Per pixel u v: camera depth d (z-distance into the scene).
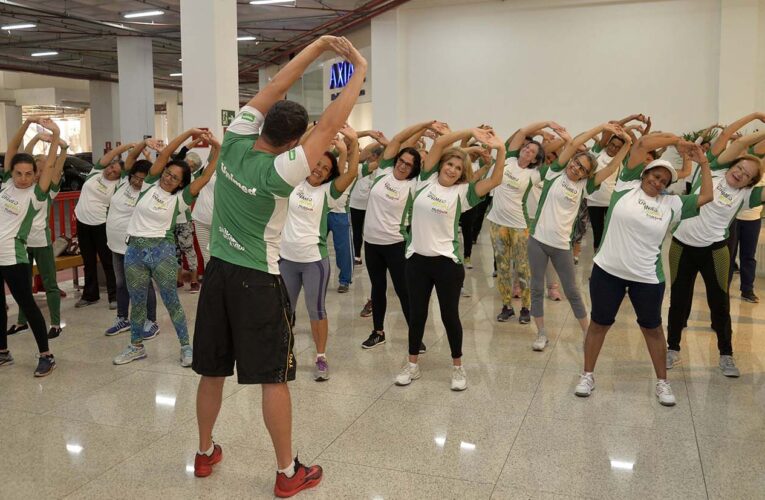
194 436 3.20
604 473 2.84
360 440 3.17
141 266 4.24
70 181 14.20
